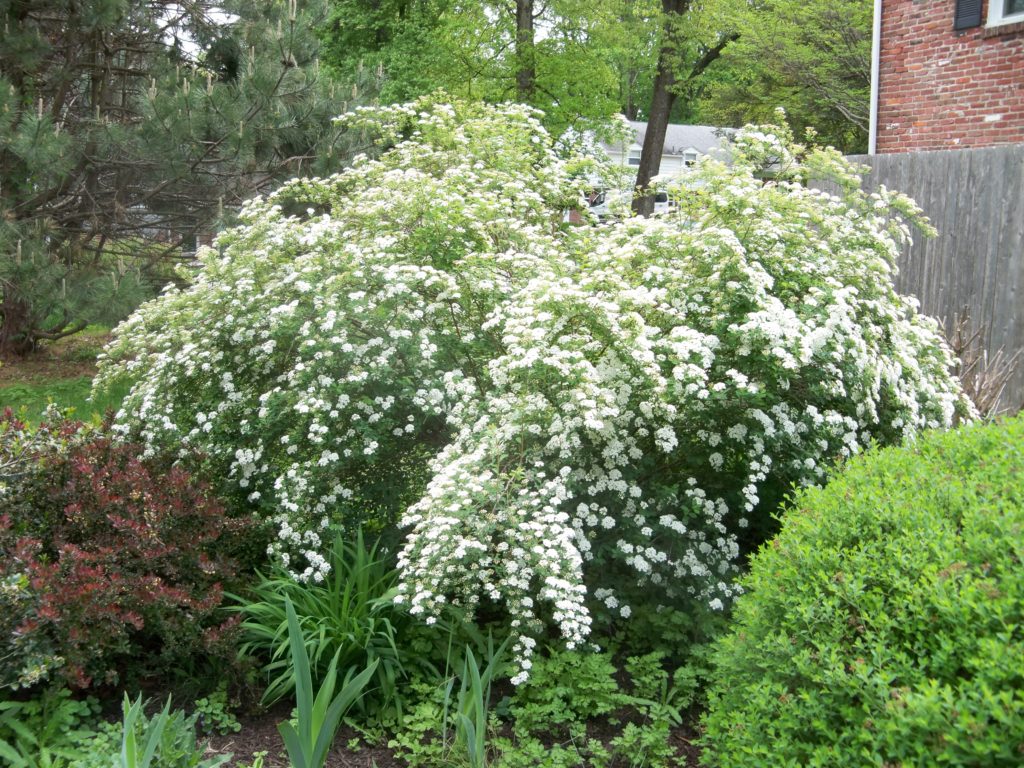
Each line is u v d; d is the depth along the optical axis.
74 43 10.19
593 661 3.61
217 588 3.82
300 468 4.25
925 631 2.12
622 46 18.38
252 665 3.70
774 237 4.46
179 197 10.89
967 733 1.78
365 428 4.21
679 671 3.62
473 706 3.21
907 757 1.89
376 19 19.91
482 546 3.38
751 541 4.57
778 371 3.86
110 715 3.55
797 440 4.07
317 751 2.88
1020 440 2.91
